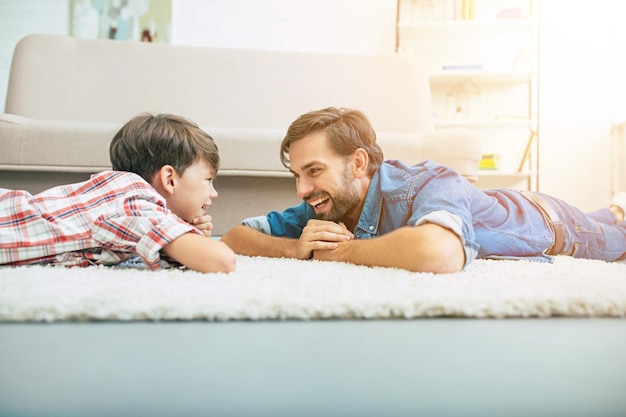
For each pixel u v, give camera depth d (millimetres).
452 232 842
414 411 302
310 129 1032
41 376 354
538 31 3777
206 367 377
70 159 1767
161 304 524
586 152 3867
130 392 325
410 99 2594
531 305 555
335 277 732
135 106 2453
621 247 1304
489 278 753
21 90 2336
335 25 3906
